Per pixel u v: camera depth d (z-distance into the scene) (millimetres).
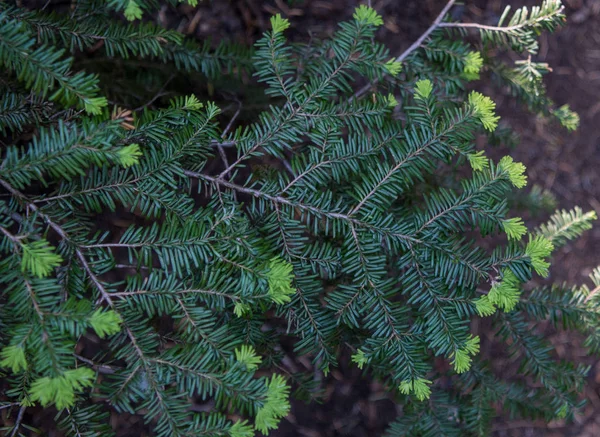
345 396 1364
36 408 1171
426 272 895
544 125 1544
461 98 1047
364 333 967
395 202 1002
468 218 898
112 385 844
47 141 821
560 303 1046
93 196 862
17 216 845
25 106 890
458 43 987
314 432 1345
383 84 1013
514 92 1095
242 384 842
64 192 856
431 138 897
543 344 1046
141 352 850
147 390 845
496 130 1146
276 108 907
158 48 938
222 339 863
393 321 892
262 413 837
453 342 889
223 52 1061
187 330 861
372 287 891
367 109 911
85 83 823
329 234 959
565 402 1048
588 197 1565
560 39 1555
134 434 1232
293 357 1277
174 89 1133
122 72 1123
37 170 823
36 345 797
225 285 861
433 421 1050
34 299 809
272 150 900
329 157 896
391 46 1435
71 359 800
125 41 929
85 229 910
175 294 857
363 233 894
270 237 896
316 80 910
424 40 1002
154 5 961
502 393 1066
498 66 1079
